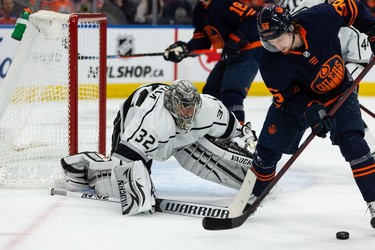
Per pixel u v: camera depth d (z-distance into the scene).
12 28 18.59
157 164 12.21
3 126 10.90
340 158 13.00
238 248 7.54
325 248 7.56
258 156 8.37
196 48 13.09
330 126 7.65
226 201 9.73
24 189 10.29
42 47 10.84
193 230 8.21
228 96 12.34
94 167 9.48
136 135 8.77
